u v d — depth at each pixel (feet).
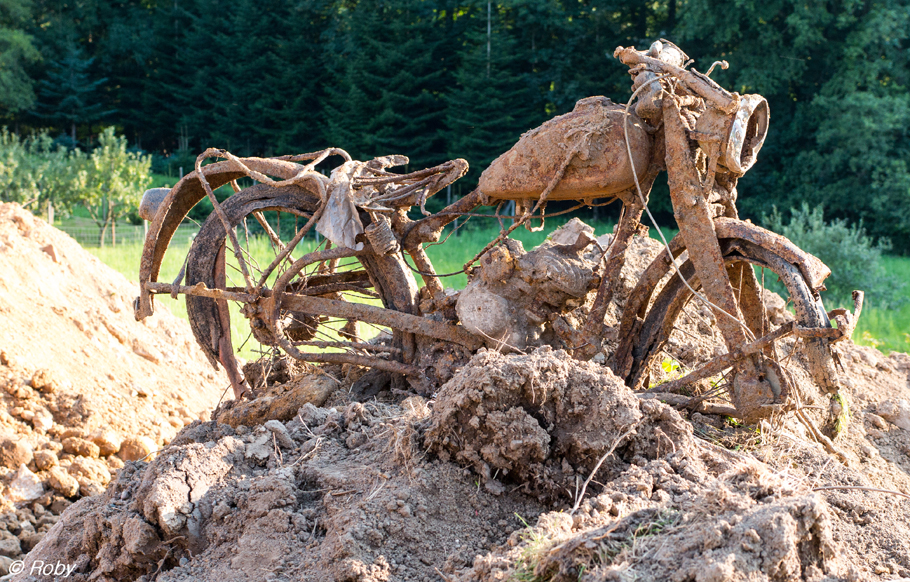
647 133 14.66
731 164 13.65
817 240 64.39
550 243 16.31
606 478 12.02
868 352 21.86
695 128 13.99
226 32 166.81
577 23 122.52
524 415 11.97
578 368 12.47
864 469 14.79
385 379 17.26
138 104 176.14
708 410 14.88
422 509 11.64
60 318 26.63
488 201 16.29
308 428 14.67
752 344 13.78
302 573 10.96
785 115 105.70
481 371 12.10
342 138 127.54
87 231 93.97
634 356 15.76
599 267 16.52
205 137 160.66
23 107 160.86
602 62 121.08
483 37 123.44
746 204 104.27
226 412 16.67
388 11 139.44
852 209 98.99
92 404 22.21
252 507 12.31
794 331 13.20
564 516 10.34
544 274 14.99
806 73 106.73
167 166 153.28
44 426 20.88
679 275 14.55
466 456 12.20
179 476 12.83
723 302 13.99
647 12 127.54
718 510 9.52
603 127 14.34
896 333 43.78
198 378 28.99
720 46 107.04
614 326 18.61
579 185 14.70
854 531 11.95
